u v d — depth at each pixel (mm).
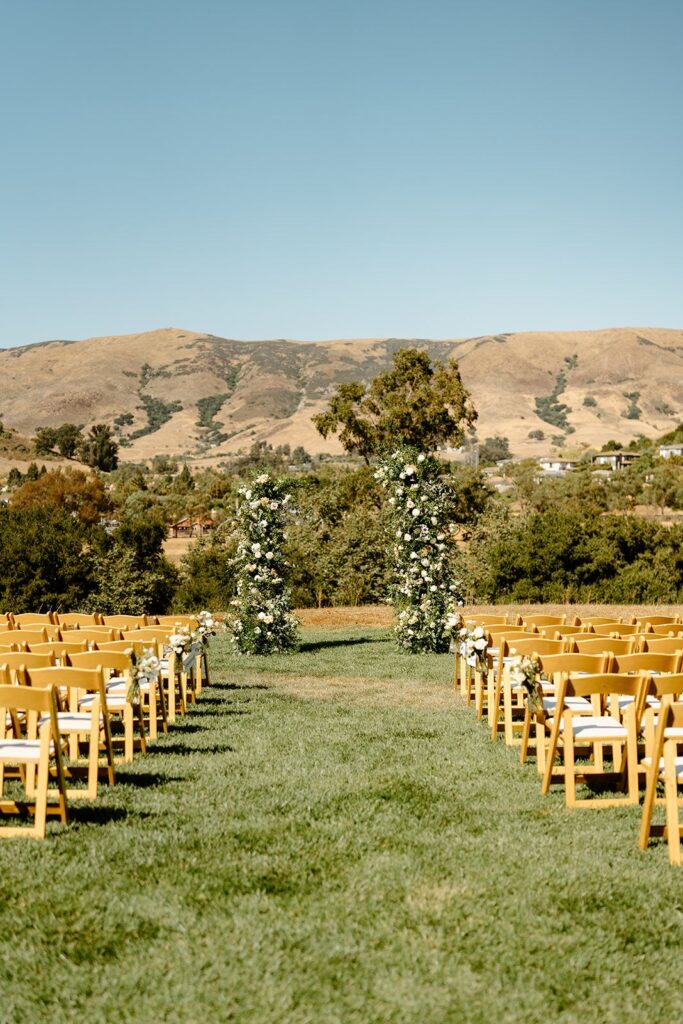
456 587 16094
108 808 5770
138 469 160625
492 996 3404
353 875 4562
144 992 3416
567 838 5211
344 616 23625
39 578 22719
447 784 6473
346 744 7969
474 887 4395
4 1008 3314
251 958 3646
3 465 140125
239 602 16125
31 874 4551
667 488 78688
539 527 25281
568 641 7676
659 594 24172
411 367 53250
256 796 6098
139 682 7203
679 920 4102
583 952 3768
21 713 7574
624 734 6168
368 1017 3256
